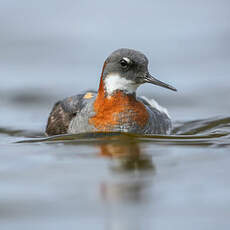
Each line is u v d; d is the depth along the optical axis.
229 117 16.08
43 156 10.93
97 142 12.03
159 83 13.32
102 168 9.83
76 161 10.39
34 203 8.17
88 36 26.67
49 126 14.98
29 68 23.50
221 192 8.42
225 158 10.36
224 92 19.86
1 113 18.23
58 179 9.27
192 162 10.12
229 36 26.28
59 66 23.50
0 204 8.16
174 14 29.70
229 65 23.02
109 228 7.29
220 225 7.25
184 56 23.98
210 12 29.89
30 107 19.11
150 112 13.75
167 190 8.55
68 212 7.82
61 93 20.41
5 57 24.81
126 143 11.83
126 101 13.13
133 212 7.76
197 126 15.27
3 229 7.30
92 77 21.98
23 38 26.73
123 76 13.09
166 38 26.19
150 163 10.09
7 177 9.48
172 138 12.45
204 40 25.86
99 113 13.16
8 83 21.56
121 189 8.64
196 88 20.48
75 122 13.73
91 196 8.39
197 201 8.09
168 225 7.31
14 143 12.70
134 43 25.39
